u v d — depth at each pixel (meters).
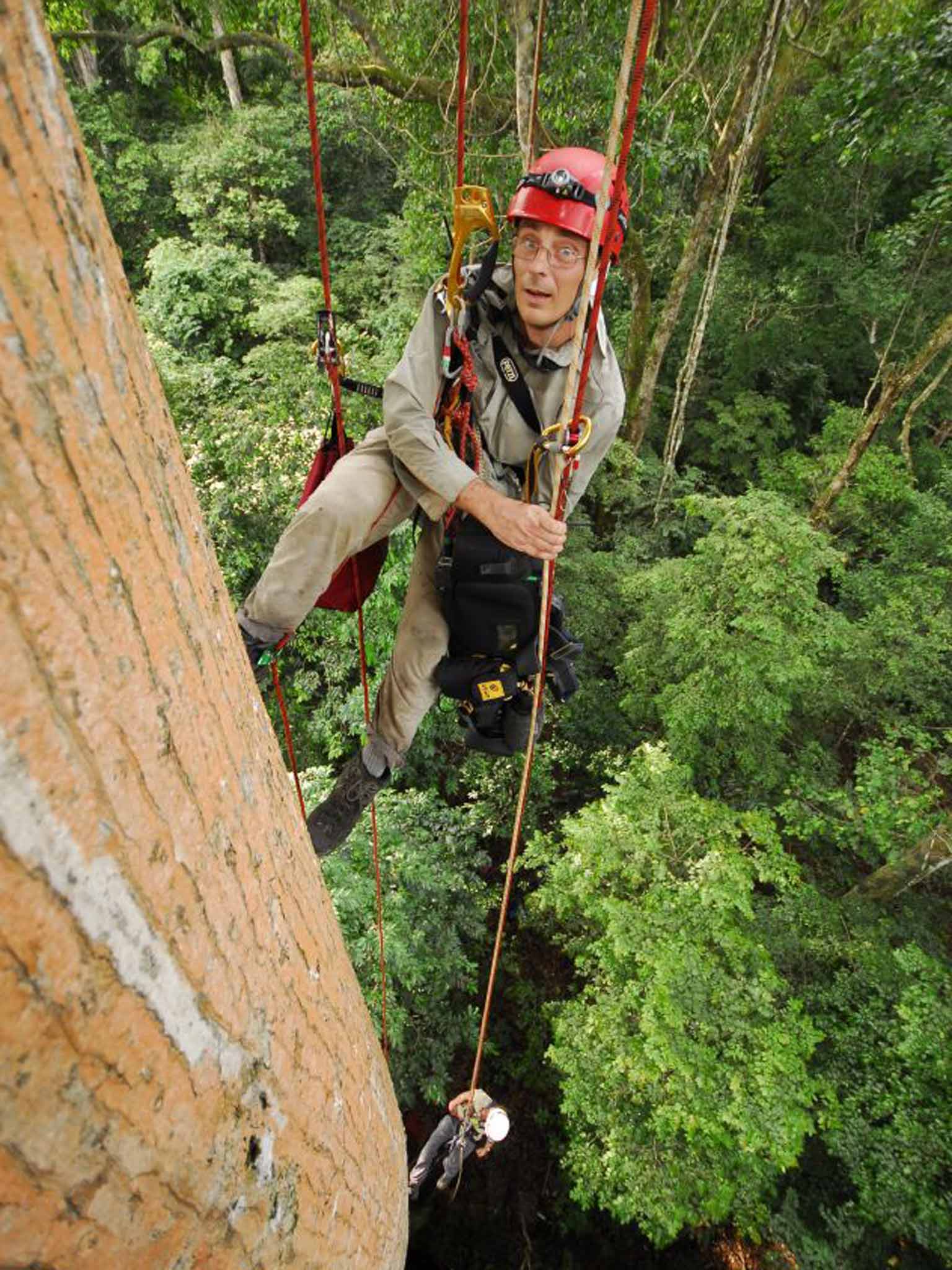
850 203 14.45
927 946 7.81
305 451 9.48
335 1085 0.82
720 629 8.20
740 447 13.95
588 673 10.51
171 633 0.47
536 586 1.72
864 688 9.43
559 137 8.02
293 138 15.42
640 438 12.19
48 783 0.33
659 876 6.74
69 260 0.35
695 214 11.09
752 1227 6.01
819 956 7.11
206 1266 0.55
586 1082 6.06
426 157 9.38
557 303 1.47
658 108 7.91
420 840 7.97
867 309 13.35
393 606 8.19
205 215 14.91
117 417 0.41
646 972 6.17
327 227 16.09
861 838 8.58
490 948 8.92
